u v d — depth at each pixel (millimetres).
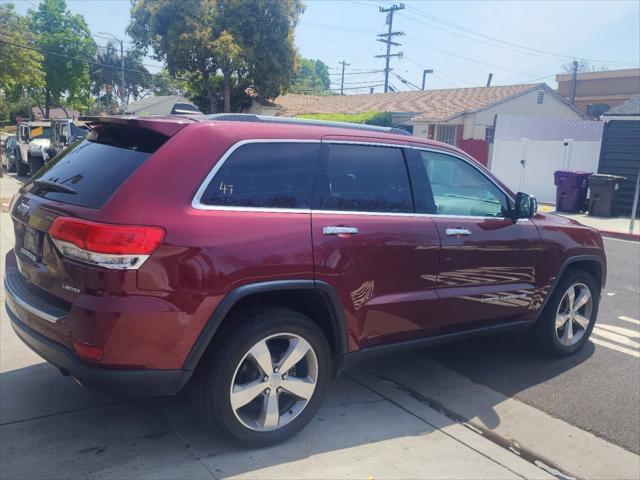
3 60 25266
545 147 18719
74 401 3877
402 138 4102
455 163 4387
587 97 41250
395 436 3689
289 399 3564
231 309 3314
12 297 3412
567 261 4977
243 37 29609
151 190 2957
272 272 3201
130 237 2812
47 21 49750
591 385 4648
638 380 4777
